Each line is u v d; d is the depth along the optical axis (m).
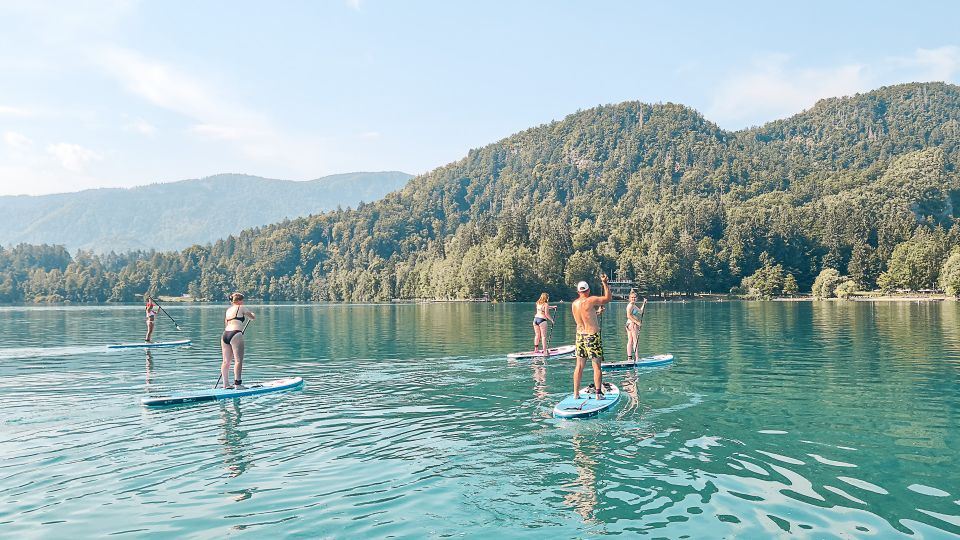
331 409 13.86
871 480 8.62
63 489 8.49
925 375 18.56
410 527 7.07
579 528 7.00
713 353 25.36
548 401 14.60
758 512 7.46
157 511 7.67
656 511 7.51
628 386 16.67
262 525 7.18
